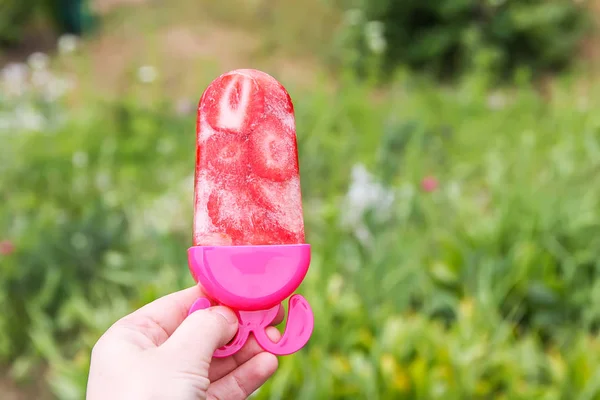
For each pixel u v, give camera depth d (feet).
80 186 4.20
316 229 3.50
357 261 2.97
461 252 2.85
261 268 1.14
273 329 1.21
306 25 8.49
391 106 5.86
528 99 5.99
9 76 5.96
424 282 2.83
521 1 7.50
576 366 2.20
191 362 1.09
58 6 8.65
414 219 3.34
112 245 3.31
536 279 2.75
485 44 7.38
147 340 1.17
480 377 2.28
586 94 6.10
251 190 1.18
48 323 2.97
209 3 8.98
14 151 4.50
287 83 7.09
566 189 3.59
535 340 2.59
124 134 5.31
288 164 1.20
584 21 7.63
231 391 1.27
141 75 6.12
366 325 2.55
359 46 7.54
